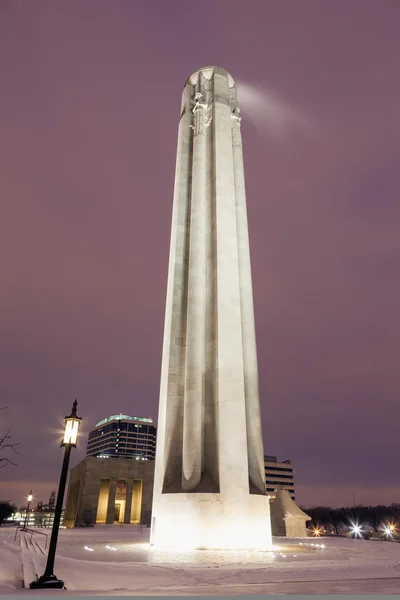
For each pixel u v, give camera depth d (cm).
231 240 3186
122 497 7838
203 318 3003
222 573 1343
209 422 2717
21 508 9906
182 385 2936
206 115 3769
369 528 11719
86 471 7012
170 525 2422
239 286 3238
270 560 1775
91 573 1245
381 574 1358
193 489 2492
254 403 2911
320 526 12225
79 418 1197
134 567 1455
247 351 3053
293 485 14862
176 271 3259
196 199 3397
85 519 6712
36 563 1390
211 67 4144
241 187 3662
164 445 2772
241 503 2453
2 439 1938
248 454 2792
